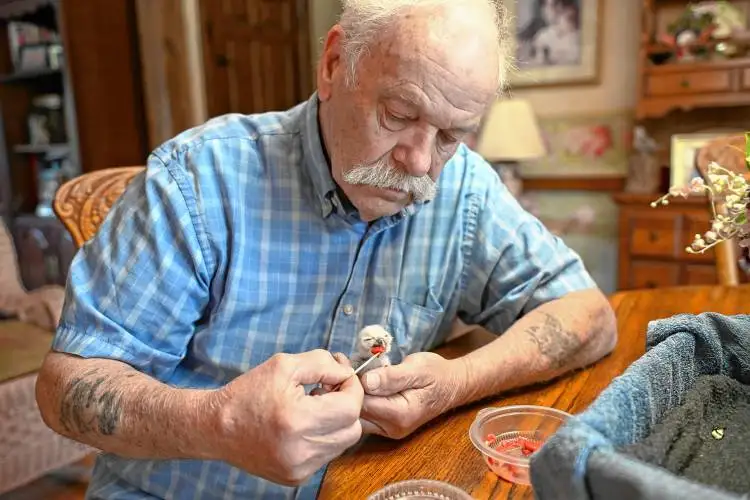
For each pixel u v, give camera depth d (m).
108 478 0.86
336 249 0.90
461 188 0.99
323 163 0.85
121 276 0.80
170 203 0.83
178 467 0.81
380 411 0.71
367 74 0.72
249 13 3.09
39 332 1.93
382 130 0.73
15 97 3.17
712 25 2.46
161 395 0.67
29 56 3.04
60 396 0.73
